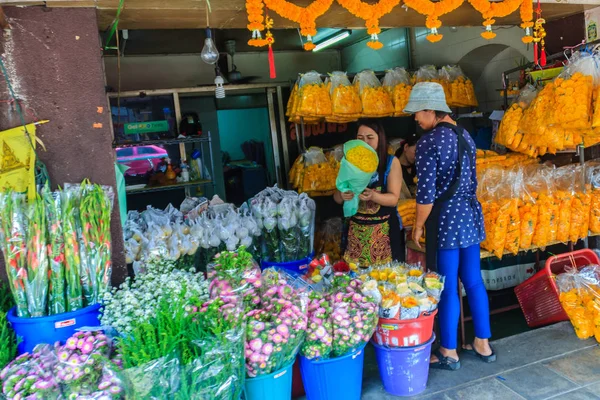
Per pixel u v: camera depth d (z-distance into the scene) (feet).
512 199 10.37
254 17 8.11
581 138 10.71
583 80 9.93
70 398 5.40
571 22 12.72
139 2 7.80
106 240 7.04
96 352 5.75
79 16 7.42
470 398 8.38
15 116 7.25
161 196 17.48
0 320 6.61
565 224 10.91
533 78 12.36
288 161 17.70
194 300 6.31
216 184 20.83
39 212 6.57
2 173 7.09
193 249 9.39
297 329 6.87
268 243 10.45
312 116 14.10
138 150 17.43
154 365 5.32
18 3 7.12
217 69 10.80
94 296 6.98
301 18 8.41
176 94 17.33
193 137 15.58
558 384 8.66
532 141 11.46
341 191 9.72
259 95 21.50
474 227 9.11
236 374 5.95
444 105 8.90
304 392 8.57
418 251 10.93
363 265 9.93
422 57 20.26
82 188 7.00
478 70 19.13
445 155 8.69
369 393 8.75
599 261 11.04
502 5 9.74
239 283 7.14
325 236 14.23
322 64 25.40
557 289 10.42
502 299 13.28
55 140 7.43
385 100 14.46
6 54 7.15
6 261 6.61
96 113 7.60
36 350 6.06
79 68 7.47
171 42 19.97
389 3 8.82
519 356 9.76
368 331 7.65
